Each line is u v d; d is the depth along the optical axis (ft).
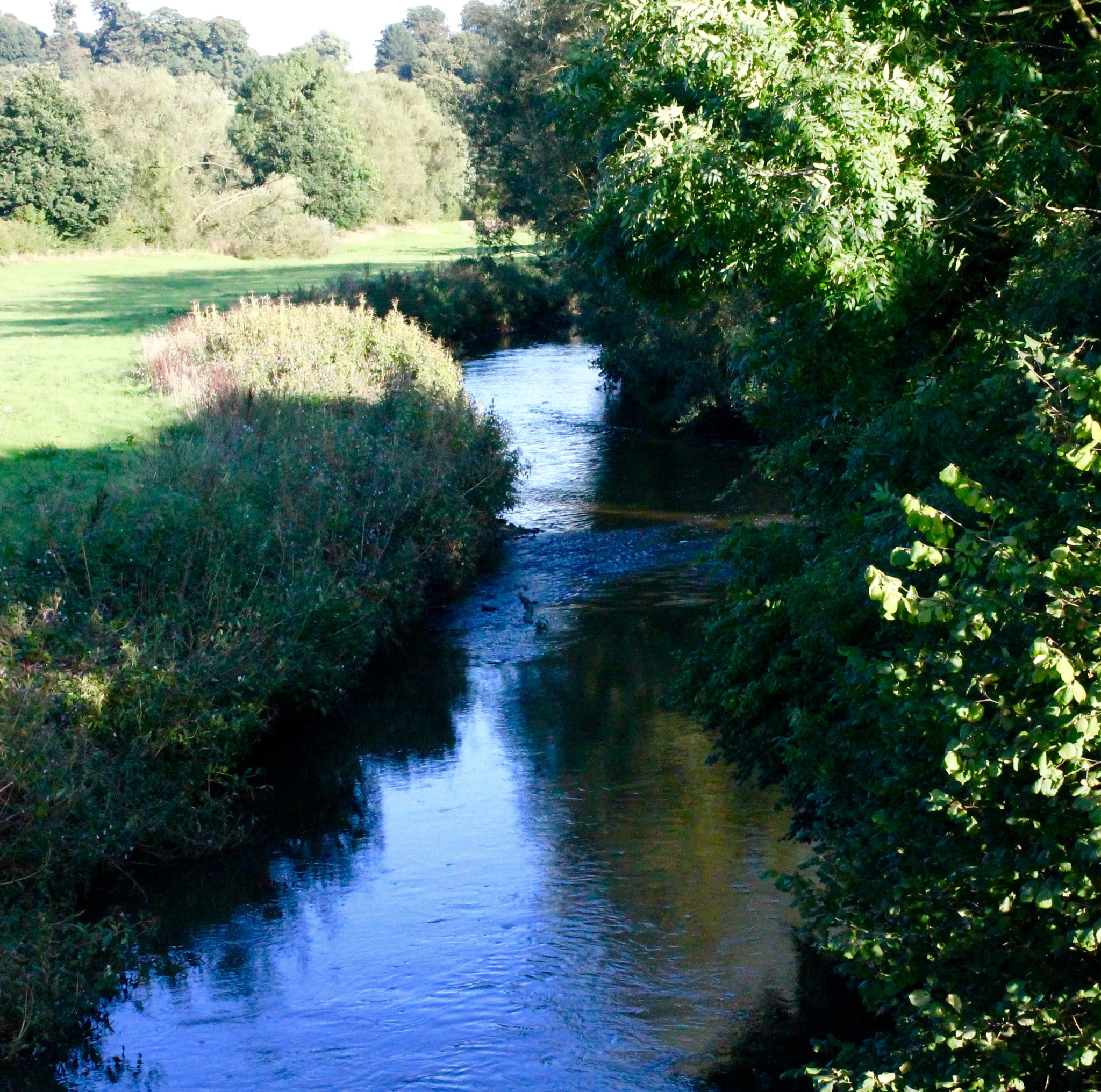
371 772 46.96
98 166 238.27
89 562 49.49
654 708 51.42
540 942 33.30
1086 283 30.66
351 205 289.53
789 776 30.53
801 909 25.44
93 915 36.68
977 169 38.65
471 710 52.54
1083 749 17.11
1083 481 20.12
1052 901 18.06
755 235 35.42
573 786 44.09
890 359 40.42
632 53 37.78
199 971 33.27
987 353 31.91
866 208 33.83
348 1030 29.55
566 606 65.57
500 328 180.24
